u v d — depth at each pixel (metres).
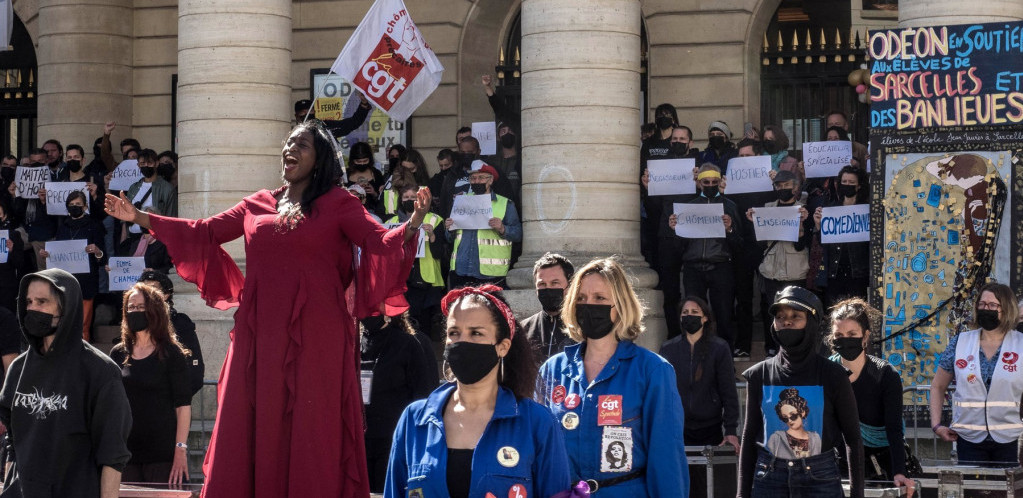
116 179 15.98
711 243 13.40
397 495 5.30
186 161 14.39
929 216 11.41
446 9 18.06
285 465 6.48
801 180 13.71
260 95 14.30
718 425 9.59
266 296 6.51
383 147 18.11
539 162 13.33
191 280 6.78
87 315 15.62
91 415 6.80
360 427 6.68
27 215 16.58
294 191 6.67
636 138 13.49
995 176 11.17
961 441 9.41
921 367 11.42
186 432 8.95
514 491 5.08
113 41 19.19
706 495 8.47
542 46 13.30
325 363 6.52
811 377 7.20
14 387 6.88
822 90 16.95
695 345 9.62
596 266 6.15
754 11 16.97
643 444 6.02
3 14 16.55
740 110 17.02
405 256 6.38
